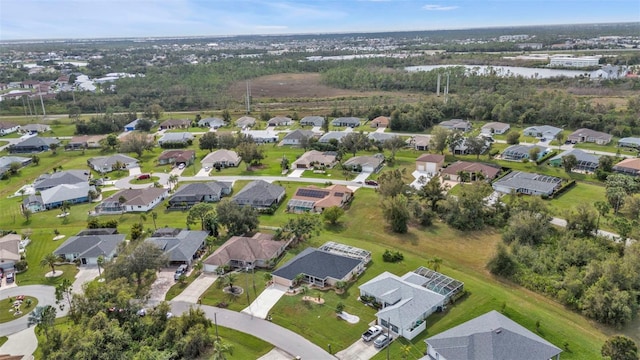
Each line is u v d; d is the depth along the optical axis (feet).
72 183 417.69
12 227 338.95
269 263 266.36
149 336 198.80
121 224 339.36
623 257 243.81
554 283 233.76
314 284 248.32
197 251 285.23
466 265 266.77
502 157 477.36
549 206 338.34
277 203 370.12
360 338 202.28
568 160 417.08
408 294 219.82
